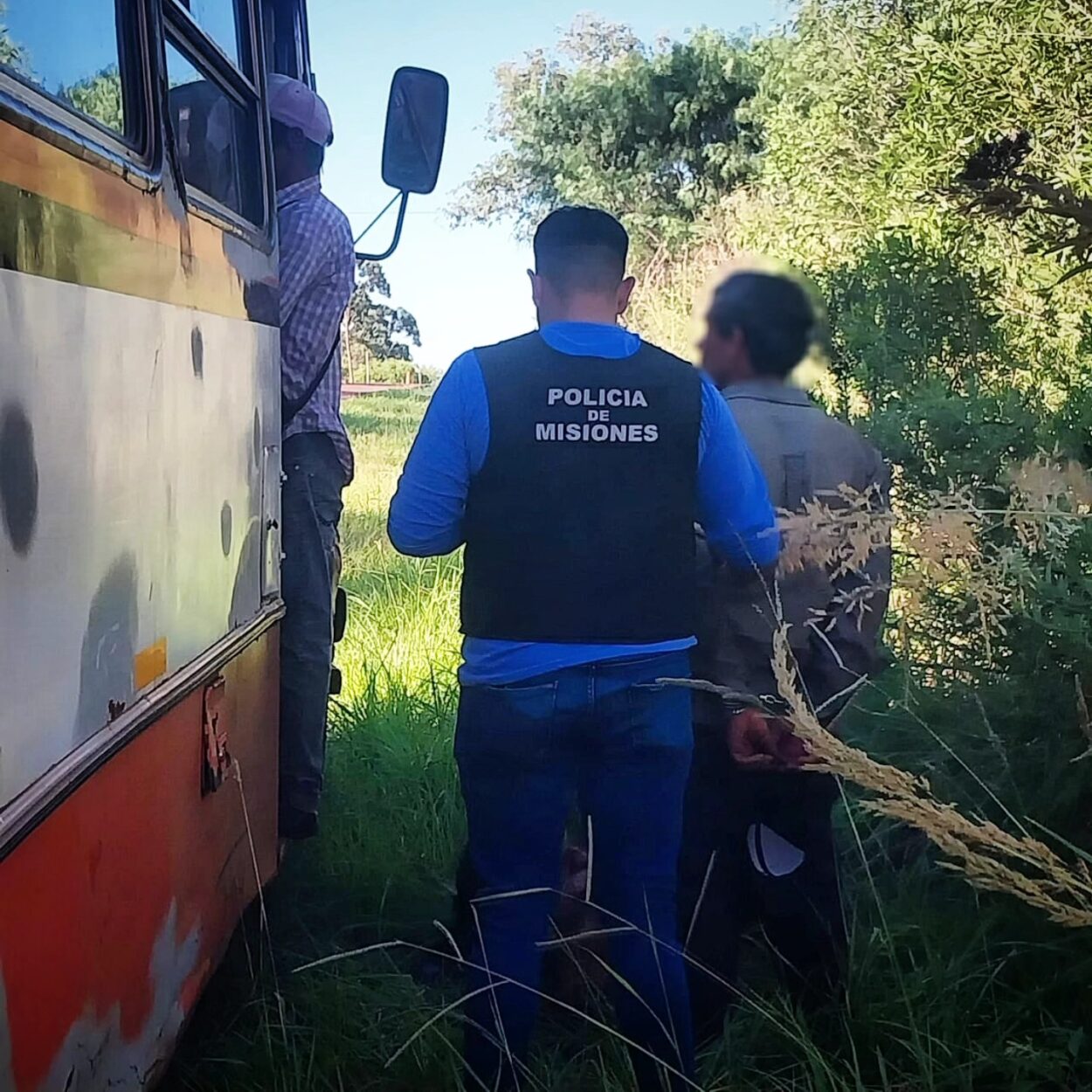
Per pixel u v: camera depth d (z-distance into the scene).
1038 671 3.80
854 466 3.30
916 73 10.35
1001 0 9.58
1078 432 4.55
